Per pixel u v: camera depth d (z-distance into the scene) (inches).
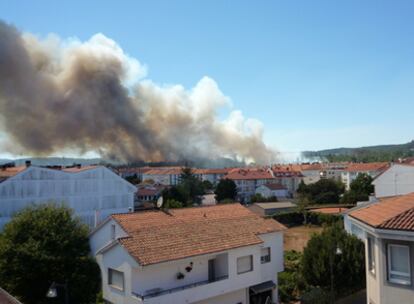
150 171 5762.8
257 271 1083.3
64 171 2310.5
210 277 1040.2
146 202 3179.1
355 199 3353.8
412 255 534.6
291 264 1451.8
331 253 1041.5
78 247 1195.3
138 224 1050.7
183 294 928.3
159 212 1155.3
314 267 1123.3
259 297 1125.7
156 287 925.8
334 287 1099.3
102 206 2439.7
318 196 3631.9
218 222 1139.3
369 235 625.9
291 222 2918.3
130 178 4926.2
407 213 570.9
